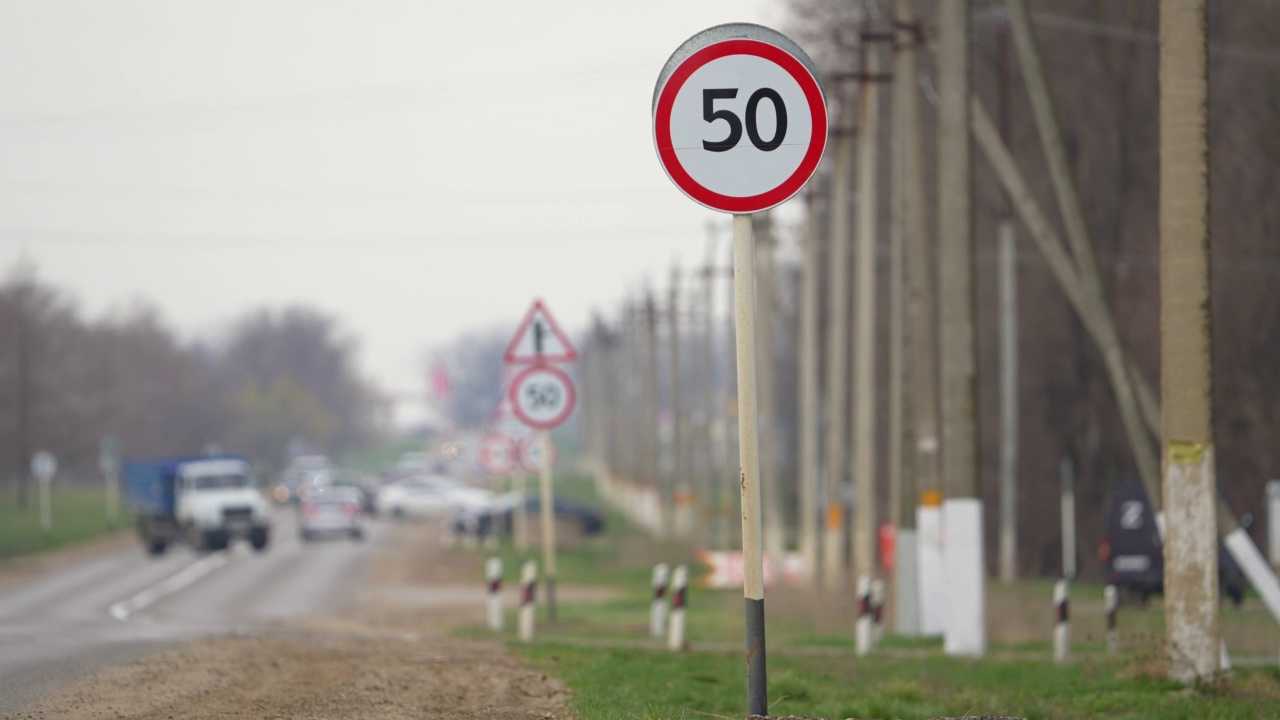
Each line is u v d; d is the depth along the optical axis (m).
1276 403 146.75
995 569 172.00
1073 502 169.25
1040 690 48.91
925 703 45.50
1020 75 162.75
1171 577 44.38
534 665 48.12
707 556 130.38
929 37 89.88
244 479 183.62
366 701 36.72
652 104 26.97
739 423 27.12
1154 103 155.12
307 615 97.19
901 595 89.94
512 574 149.38
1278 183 142.50
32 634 62.22
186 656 47.91
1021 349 169.25
